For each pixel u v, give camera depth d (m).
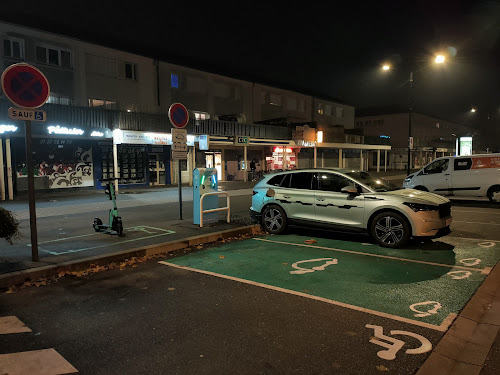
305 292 4.95
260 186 9.14
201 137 22.17
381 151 48.62
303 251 7.18
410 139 21.73
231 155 27.30
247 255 6.93
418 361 3.26
